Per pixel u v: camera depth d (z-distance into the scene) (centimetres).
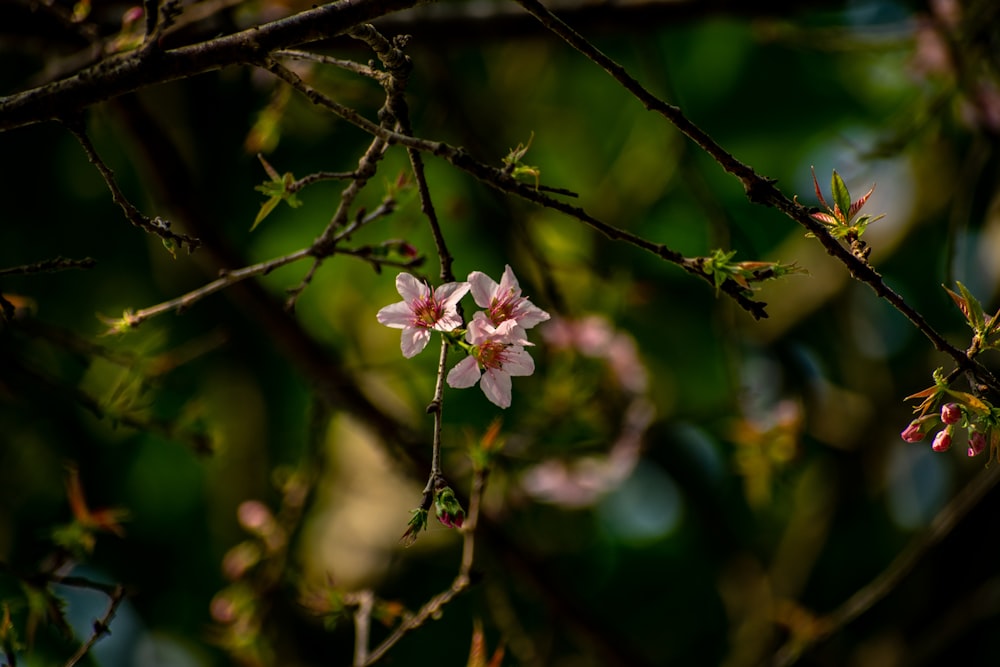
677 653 654
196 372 621
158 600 652
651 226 657
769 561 639
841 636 618
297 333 429
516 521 495
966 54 409
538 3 195
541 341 486
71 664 269
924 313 640
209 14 358
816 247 646
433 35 428
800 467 502
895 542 628
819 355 651
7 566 267
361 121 204
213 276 595
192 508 667
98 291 629
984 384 211
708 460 636
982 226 568
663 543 683
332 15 204
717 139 680
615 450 475
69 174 618
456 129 454
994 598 496
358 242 586
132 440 648
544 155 649
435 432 198
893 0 594
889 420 607
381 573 551
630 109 653
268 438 620
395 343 578
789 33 463
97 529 320
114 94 205
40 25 383
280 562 396
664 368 629
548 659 438
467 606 610
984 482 355
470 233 589
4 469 612
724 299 446
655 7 429
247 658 388
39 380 329
